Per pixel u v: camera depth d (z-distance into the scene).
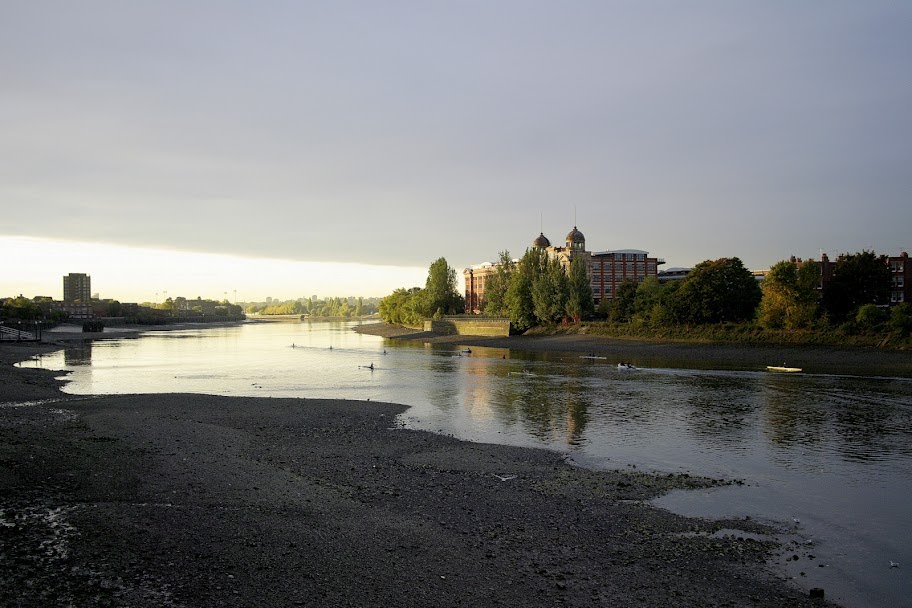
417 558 19.55
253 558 18.80
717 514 24.88
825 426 42.62
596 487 28.56
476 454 35.12
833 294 118.50
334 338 184.12
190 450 33.03
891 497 27.02
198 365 94.12
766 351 96.75
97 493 24.41
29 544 19.00
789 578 18.94
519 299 159.75
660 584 18.34
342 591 17.02
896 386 62.47
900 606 17.20
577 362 94.81
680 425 43.53
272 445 36.84
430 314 199.00
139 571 17.55
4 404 51.50
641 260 186.62
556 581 18.33
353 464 32.53
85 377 76.19
